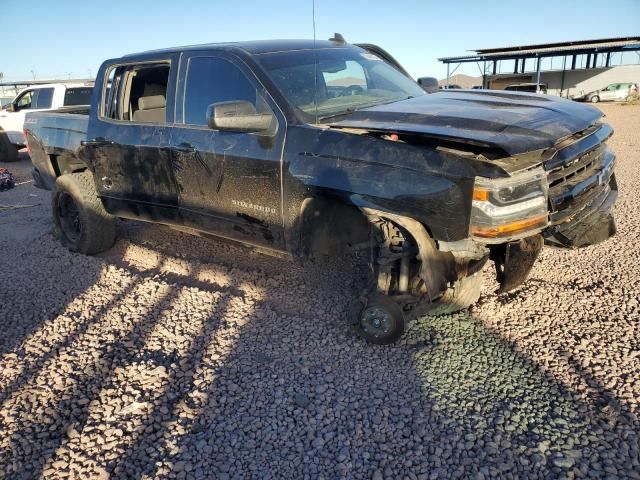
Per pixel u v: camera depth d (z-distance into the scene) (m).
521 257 3.39
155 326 3.95
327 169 3.38
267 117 3.67
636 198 6.89
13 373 3.44
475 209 2.87
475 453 2.57
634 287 4.16
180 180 4.36
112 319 4.10
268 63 3.99
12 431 2.90
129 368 3.39
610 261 4.69
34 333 3.95
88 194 5.38
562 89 41.38
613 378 3.06
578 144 3.31
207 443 2.73
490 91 4.19
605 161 3.77
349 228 3.83
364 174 3.22
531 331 3.63
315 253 3.88
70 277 5.03
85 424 2.92
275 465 2.57
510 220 2.87
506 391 3.01
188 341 3.71
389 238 3.38
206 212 4.27
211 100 4.16
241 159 3.85
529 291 4.18
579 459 2.50
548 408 2.85
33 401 3.14
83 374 3.38
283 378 3.24
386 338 3.49
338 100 4.08
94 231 5.46
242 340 3.69
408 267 3.46
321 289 4.43
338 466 2.54
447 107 3.44
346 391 3.10
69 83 13.02
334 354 3.48
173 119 4.41
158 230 6.33
